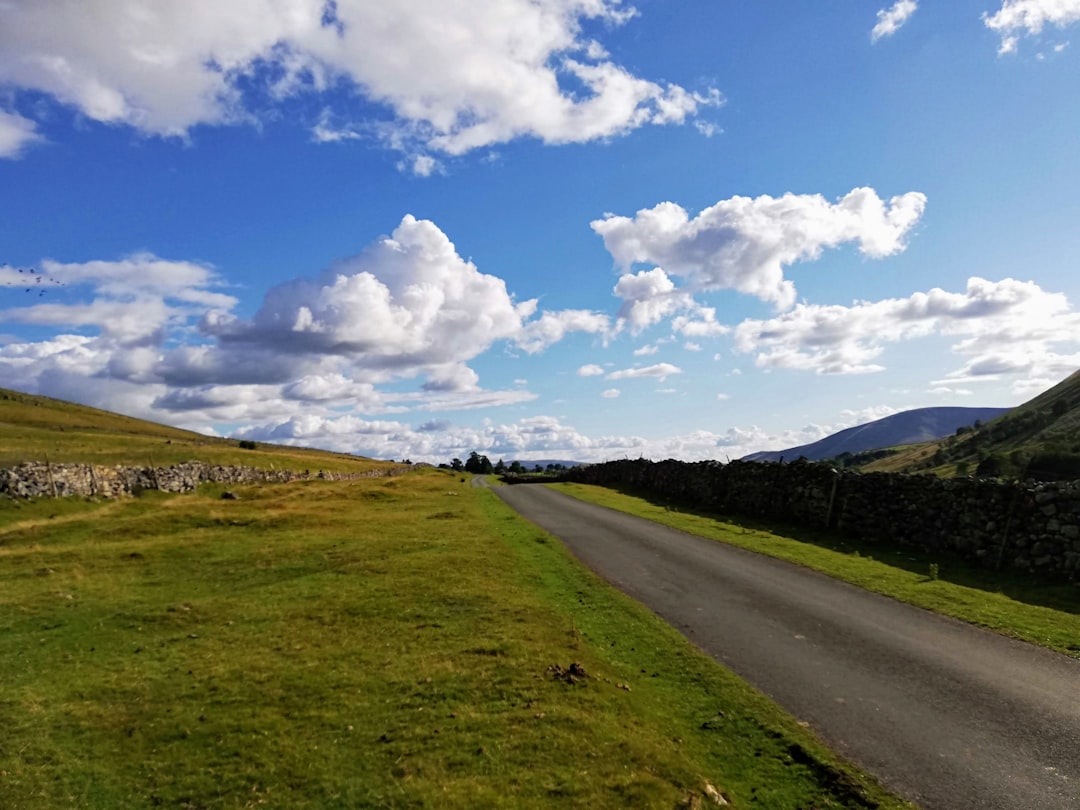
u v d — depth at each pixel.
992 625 13.45
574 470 83.50
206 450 66.81
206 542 25.91
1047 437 100.38
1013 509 18.61
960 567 19.05
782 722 9.21
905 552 21.61
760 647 12.35
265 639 13.90
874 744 8.59
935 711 9.55
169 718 10.18
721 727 9.19
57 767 8.83
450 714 9.66
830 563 19.94
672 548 23.02
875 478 24.80
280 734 9.41
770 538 25.08
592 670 11.20
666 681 10.84
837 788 7.62
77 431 79.62
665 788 7.59
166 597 18.22
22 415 98.69
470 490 57.69
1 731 9.94
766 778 7.93
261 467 61.53
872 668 11.23
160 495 39.06
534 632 13.28
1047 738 8.71
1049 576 17.00
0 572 20.78
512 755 8.41
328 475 69.44
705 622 13.98
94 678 12.09
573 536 26.19
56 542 26.09
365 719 9.70
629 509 37.00
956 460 122.25
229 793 8.01
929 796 7.41
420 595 16.61
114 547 24.86
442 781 7.91
